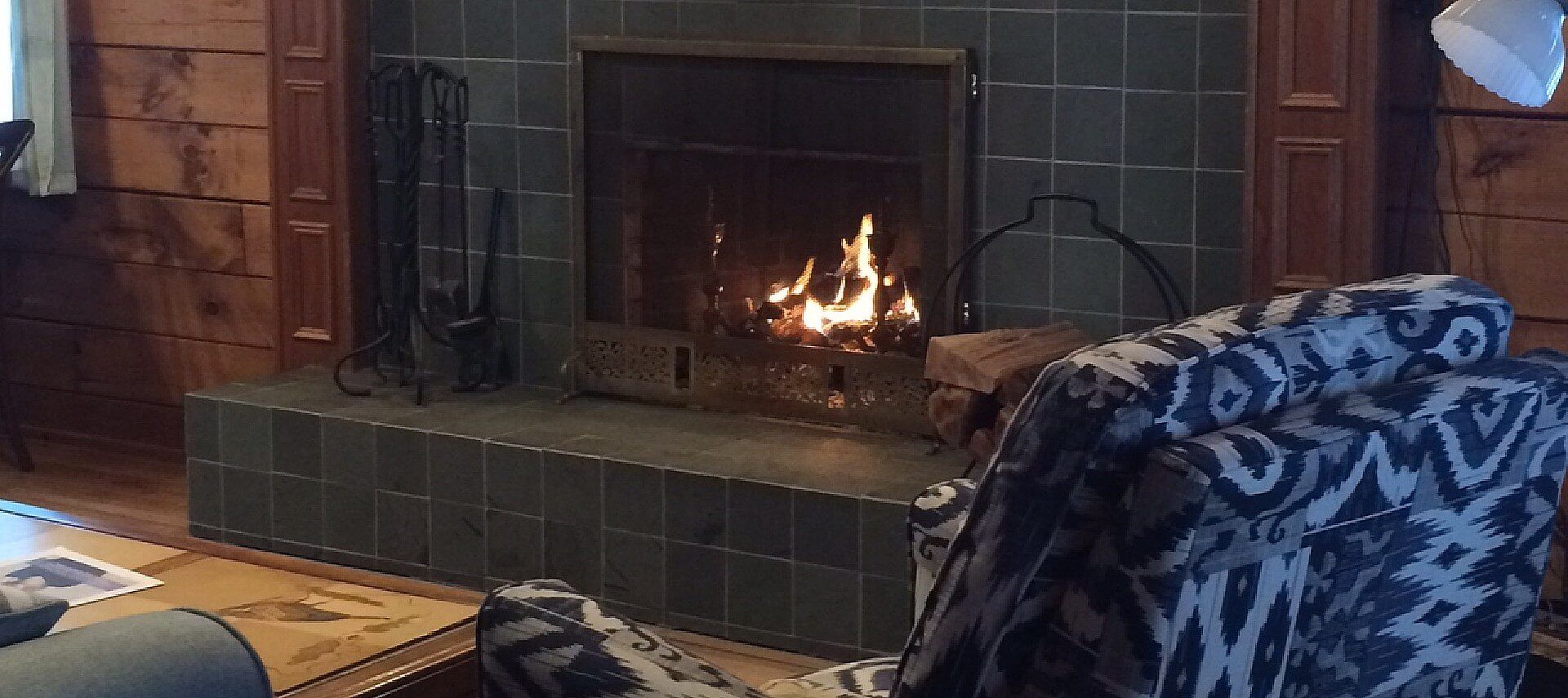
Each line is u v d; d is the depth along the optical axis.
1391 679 1.76
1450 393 1.67
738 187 4.04
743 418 4.11
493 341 4.41
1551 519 1.86
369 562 4.11
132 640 1.63
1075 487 1.46
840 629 3.57
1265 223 3.49
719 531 3.67
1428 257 3.44
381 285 4.55
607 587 3.82
